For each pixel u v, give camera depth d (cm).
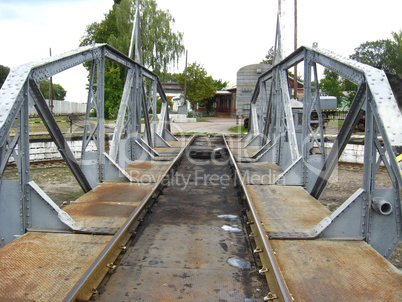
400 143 385
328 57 592
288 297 322
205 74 5019
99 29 4553
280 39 1095
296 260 415
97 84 768
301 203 651
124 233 484
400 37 3359
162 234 532
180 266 427
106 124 2888
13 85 459
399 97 779
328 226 476
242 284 385
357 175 1279
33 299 324
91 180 793
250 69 2889
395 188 460
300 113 1317
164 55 4003
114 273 405
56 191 968
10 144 467
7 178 1105
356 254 430
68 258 411
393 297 338
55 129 600
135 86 1084
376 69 471
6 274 371
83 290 340
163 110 1764
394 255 604
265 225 533
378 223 470
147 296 358
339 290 350
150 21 3947
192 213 636
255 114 1703
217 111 5581
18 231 492
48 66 541
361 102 495
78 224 520
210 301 352
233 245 493
